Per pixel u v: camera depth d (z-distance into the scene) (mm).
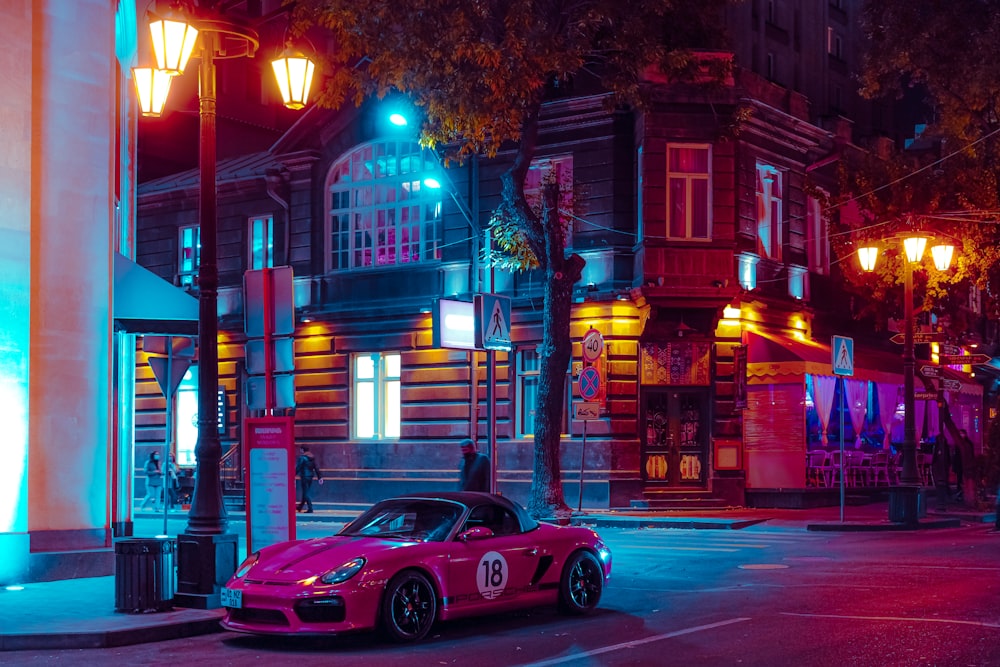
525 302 30547
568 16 24562
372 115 33531
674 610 13195
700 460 29906
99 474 17203
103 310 17484
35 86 16969
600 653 10617
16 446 16250
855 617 12219
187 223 37625
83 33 17484
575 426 29547
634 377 29281
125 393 20906
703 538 22391
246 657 10789
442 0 23047
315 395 34219
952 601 13258
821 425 30766
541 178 29016
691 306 28609
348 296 33875
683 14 25266
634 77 24875
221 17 13523
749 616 12508
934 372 27141
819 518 26984
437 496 12711
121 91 22047
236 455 35719
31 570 16000
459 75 23344
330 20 23281
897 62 29188
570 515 25750
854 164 33562
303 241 34594
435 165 32562
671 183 28922
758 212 31453
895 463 34312
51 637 11406
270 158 37094
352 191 34156
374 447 32906
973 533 23547
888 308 31969
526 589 12516
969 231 28969
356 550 11484
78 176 17266
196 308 19359
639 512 28312
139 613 12656
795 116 32188
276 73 13914
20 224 16578
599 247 29484
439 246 32344
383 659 10539
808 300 33125
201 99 13727
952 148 30375
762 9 36688
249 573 11477
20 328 16438
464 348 21125
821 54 39500
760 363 30109
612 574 16734
